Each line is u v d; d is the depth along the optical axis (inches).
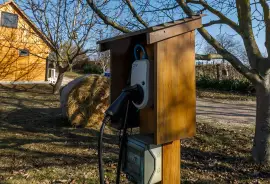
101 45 87.7
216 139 199.2
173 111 67.0
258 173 134.2
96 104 239.5
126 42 81.4
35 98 403.9
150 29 61.8
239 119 284.8
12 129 221.0
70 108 233.1
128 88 68.1
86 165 143.3
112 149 173.9
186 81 68.7
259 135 143.6
